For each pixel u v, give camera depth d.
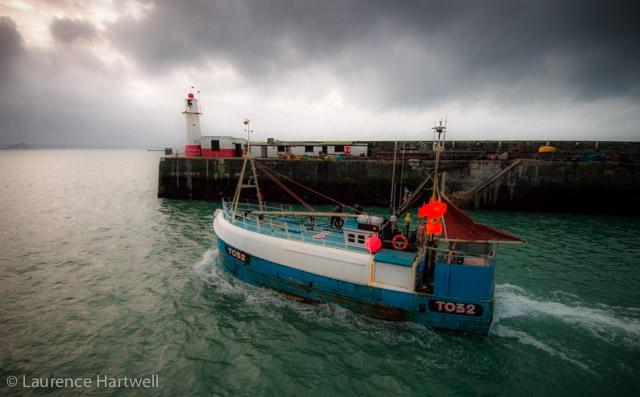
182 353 9.77
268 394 8.22
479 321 9.80
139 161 161.12
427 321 10.32
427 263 11.26
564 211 30.52
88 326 11.27
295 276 11.88
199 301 12.72
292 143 40.41
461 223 9.95
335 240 12.45
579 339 10.33
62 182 58.25
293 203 35.06
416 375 8.83
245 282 13.70
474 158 34.16
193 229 23.53
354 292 10.92
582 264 16.81
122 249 19.27
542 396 8.09
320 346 9.97
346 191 34.25
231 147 39.72
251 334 10.58
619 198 29.28
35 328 11.17
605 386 8.38
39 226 24.80
